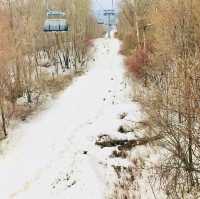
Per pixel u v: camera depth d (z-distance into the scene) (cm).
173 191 1132
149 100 1241
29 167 1698
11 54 2414
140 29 3462
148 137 1549
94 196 1269
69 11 4247
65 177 1476
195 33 1227
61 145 1869
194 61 965
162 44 1875
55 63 3931
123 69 3600
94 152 1639
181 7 1473
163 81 1393
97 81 3275
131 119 1905
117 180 1342
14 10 3055
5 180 1612
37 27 3866
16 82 2666
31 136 2098
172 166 1169
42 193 1406
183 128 1085
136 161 1447
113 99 2525
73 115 2359
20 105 2573
